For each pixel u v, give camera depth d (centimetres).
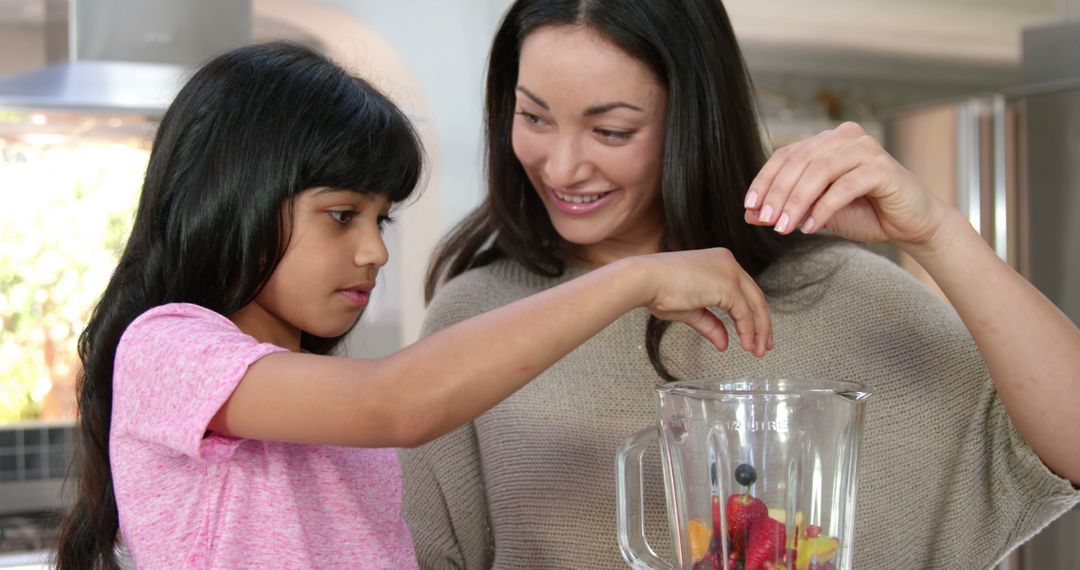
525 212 124
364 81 95
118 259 99
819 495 78
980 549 109
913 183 90
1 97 240
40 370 302
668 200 111
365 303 92
